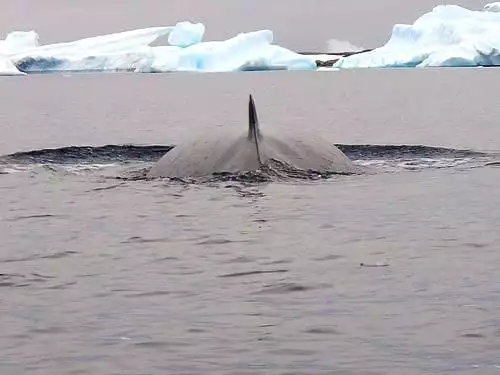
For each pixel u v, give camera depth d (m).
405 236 10.59
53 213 12.88
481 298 7.39
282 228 11.32
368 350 6.08
